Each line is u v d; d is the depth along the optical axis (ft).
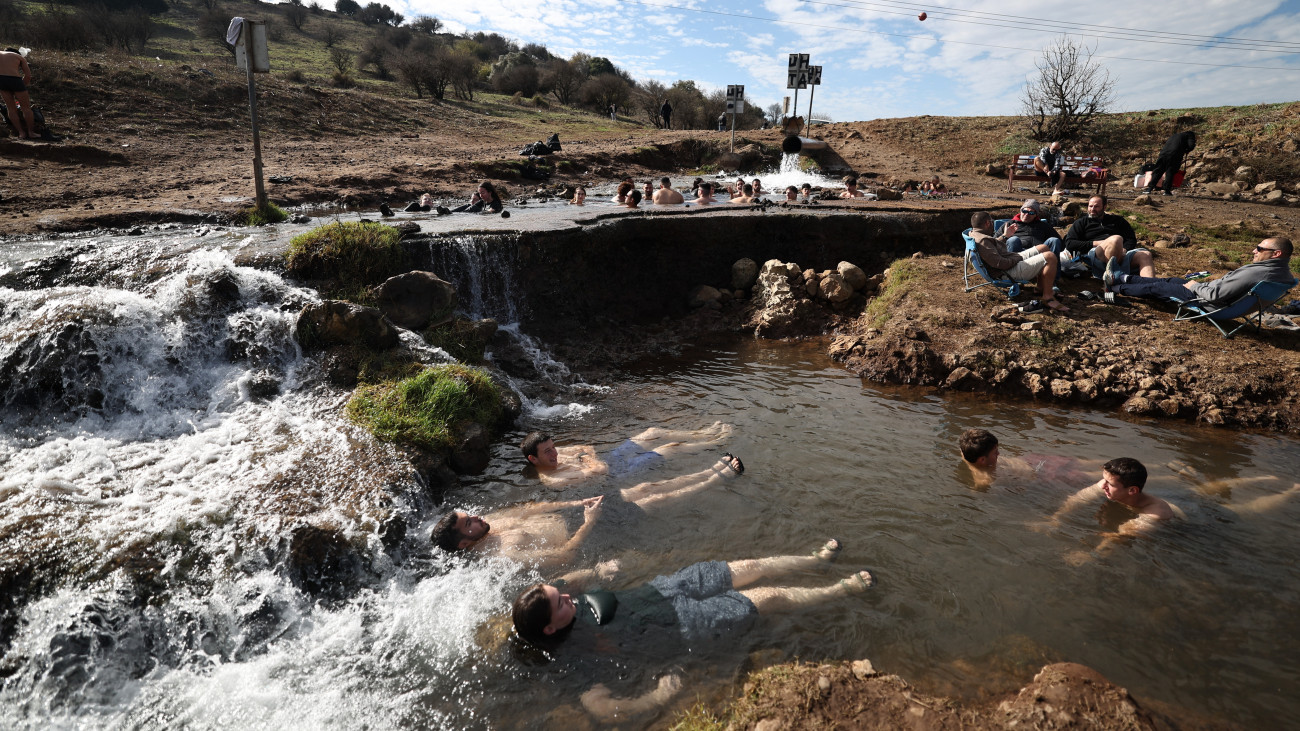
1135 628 12.16
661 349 30.12
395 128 81.51
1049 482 17.42
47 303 20.22
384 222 31.55
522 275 29.89
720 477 17.70
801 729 9.74
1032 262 28.35
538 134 94.58
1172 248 36.47
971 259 30.07
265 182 44.96
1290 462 18.71
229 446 17.75
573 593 13.47
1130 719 9.53
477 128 92.07
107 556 13.03
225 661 12.01
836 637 12.06
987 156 77.97
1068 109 79.36
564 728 10.35
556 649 11.91
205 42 138.92
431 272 27.12
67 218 30.63
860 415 22.36
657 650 11.87
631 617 12.57
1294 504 16.28
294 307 23.09
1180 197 57.00
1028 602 12.90
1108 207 50.06
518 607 11.99
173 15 165.27
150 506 14.80
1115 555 14.32
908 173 72.23
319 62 141.49
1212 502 16.40
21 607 12.09
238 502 15.14
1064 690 10.07
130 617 12.14
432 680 11.43
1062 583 13.46
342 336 22.09
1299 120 67.00
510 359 26.32
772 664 11.47
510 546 14.98
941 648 11.74
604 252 32.81
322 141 68.39
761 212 37.29
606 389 25.09
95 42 97.45
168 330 20.92
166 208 34.35
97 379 19.11
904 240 37.99
